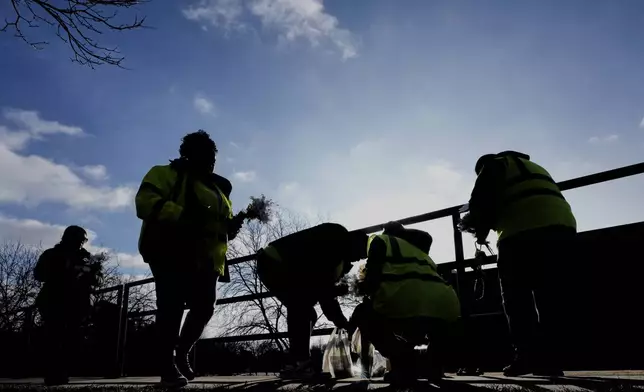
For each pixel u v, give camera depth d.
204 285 3.81
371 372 4.13
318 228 4.05
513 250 3.44
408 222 5.11
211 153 3.92
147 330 9.70
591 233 4.74
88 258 5.90
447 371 4.12
